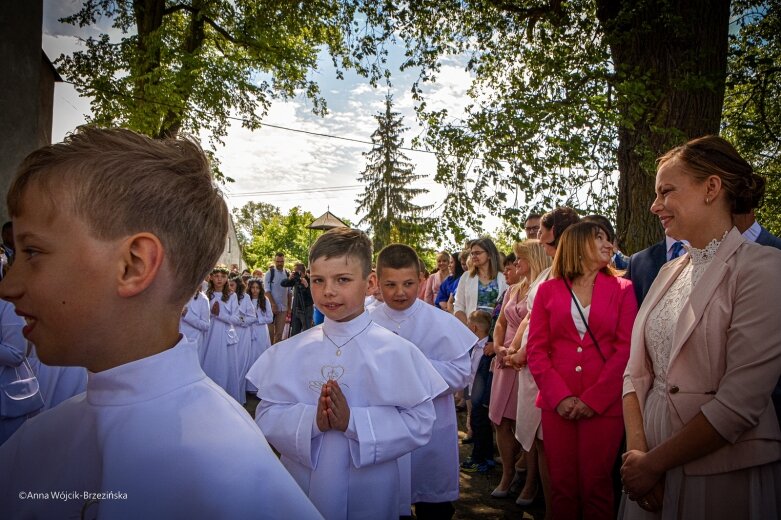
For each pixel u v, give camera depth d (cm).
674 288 193
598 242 310
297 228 4788
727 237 175
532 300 381
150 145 85
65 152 78
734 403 154
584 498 284
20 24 672
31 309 77
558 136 697
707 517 160
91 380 82
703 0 760
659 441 181
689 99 740
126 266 78
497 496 409
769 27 803
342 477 205
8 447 89
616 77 746
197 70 1338
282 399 221
